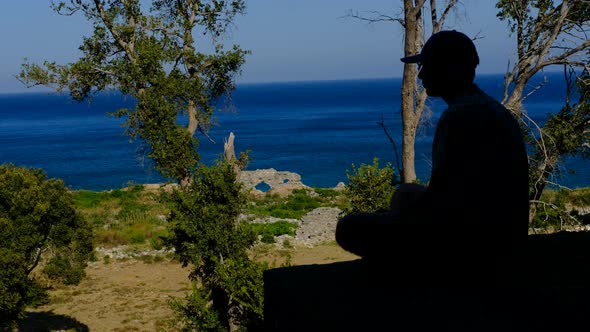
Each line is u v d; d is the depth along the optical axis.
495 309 2.62
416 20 13.66
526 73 14.99
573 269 3.05
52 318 19.12
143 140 23.75
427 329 2.52
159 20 27.38
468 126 2.51
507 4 15.08
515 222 2.54
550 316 2.51
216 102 30.09
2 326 15.47
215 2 28.11
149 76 24.36
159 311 20.14
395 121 136.62
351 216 2.93
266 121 151.00
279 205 40.53
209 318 14.30
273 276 3.53
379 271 3.10
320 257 26.42
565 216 15.11
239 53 28.34
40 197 15.46
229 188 15.57
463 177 2.52
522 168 2.55
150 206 38.69
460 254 2.68
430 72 2.69
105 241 29.20
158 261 26.58
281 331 3.26
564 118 14.78
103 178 71.75
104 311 20.11
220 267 14.03
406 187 3.12
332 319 2.81
